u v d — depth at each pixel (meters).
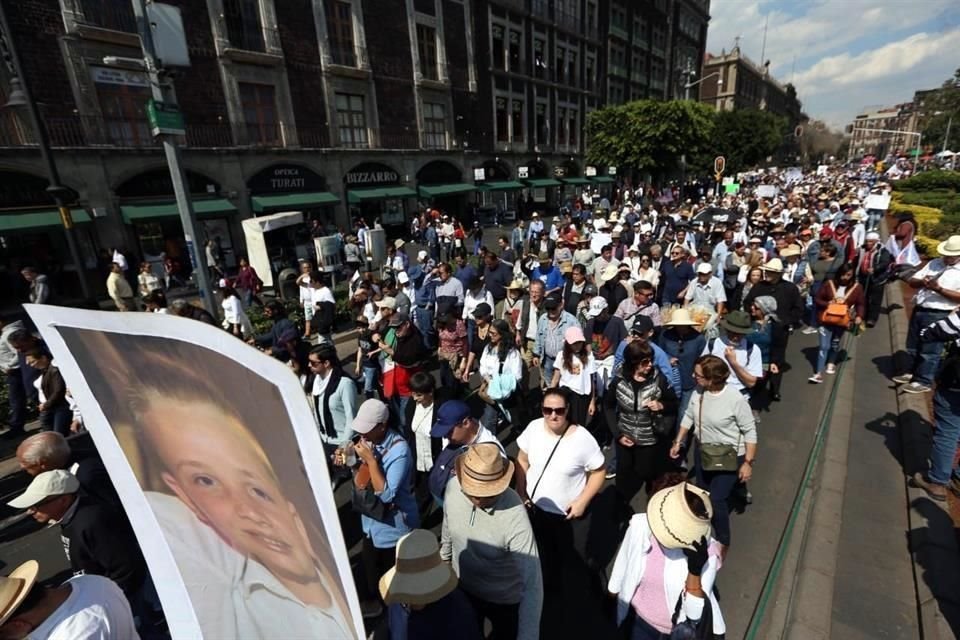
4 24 8.59
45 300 9.33
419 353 5.18
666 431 3.76
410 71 24.70
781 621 3.22
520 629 2.35
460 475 2.40
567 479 3.13
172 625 1.59
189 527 1.50
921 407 5.57
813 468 4.84
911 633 3.02
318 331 7.82
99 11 14.77
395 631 2.07
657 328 5.69
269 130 19.36
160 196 16.47
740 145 44.50
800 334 8.91
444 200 28.23
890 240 8.89
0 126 13.35
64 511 2.64
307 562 1.18
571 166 38.12
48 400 5.07
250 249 14.16
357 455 3.25
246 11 18.34
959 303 5.41
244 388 1.09
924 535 3.66
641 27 45.28
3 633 1.82
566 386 4.79
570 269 7.86
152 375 1.31
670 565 2.33
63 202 9.56
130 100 15.62
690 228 13.19
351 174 22.33
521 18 31.09
